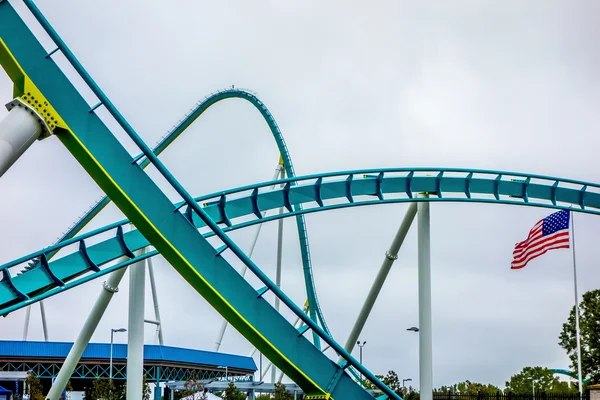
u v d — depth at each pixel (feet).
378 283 202.39
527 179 194.90
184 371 431.02
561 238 189.16
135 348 180.04
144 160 219.41
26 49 109.40
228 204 159.84
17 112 107.96
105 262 146.10
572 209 198.59
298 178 166.20
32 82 109.19
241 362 471.62
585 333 278.26
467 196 187.93
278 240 307.78
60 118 110.93
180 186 117.50
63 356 391.24
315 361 124.67
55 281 136.98
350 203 173.78
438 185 184.44
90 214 236.43
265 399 469.98
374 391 337.31
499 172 189.67
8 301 130.93
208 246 119.65
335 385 125.49
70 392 404.16
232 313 119.34
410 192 181.98
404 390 349.00
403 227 194.18
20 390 339.16
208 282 118.32
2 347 381.60
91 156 112.68
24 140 107.76
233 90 274.16
